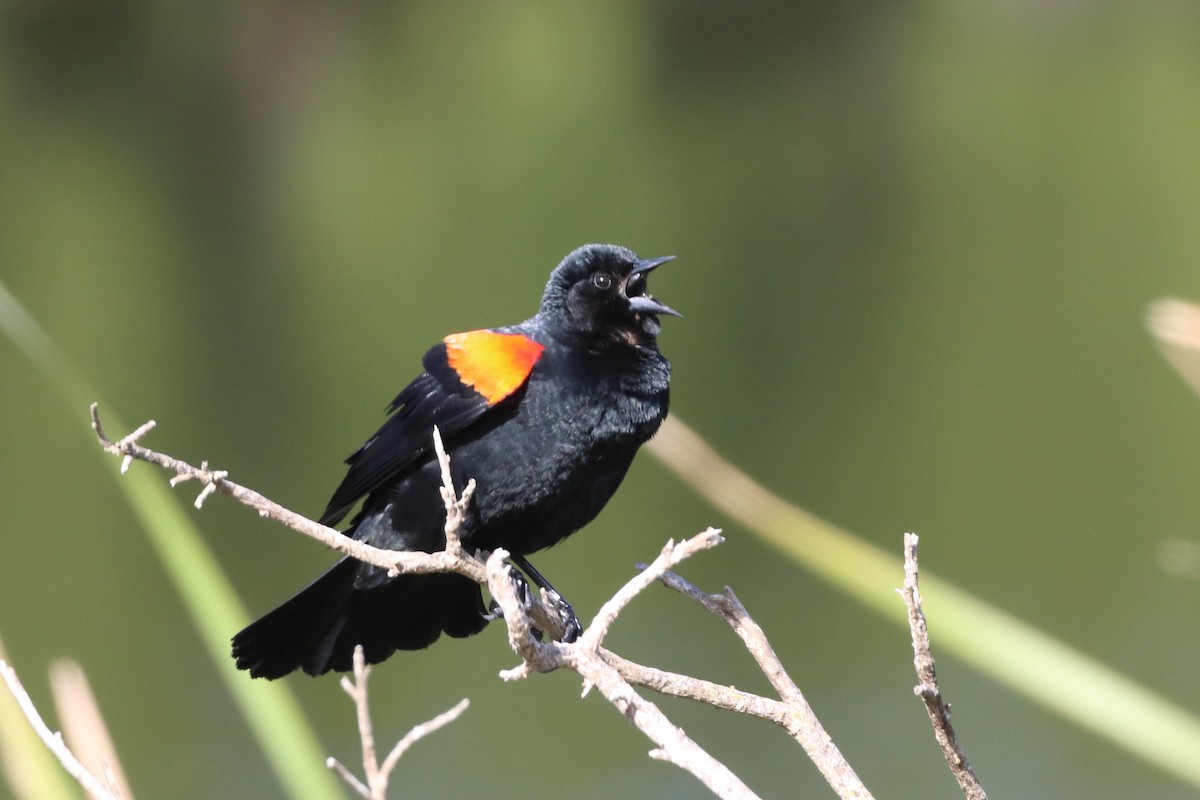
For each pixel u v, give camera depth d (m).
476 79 27.31
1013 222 22.55
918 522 14.18
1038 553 13.42
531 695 12.48
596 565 14.13
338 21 27.27
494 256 20.72
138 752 11.47
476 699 12.34
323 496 15.01
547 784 10.73
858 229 22.58
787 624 13.09
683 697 3.48
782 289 20.45
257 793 10.90
